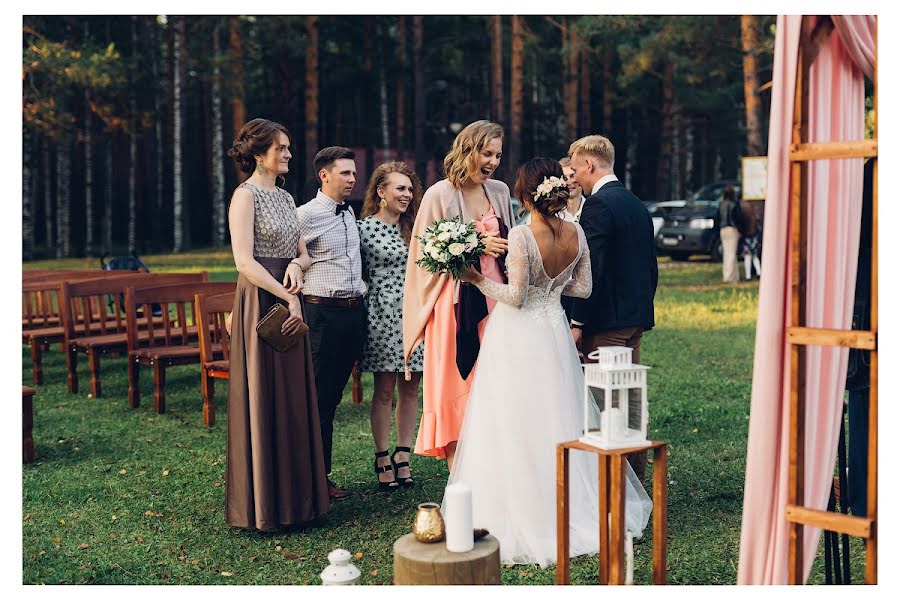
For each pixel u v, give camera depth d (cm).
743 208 1527
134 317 725
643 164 3631
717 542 413
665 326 1081
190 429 654
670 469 522
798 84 285
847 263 323
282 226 443
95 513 475
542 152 3497
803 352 291
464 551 312
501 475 407
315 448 445
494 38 2741
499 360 411
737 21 2077
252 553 417
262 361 432
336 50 3178
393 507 478
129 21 2911
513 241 406
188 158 3491
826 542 352
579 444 327
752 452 299
